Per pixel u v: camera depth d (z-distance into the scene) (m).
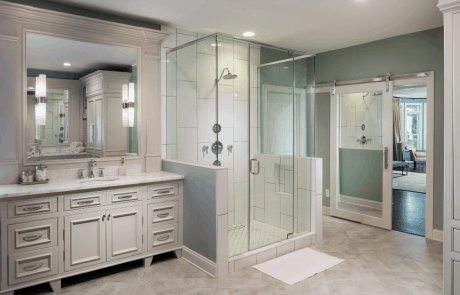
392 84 4.08
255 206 3.21
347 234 4.01
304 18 3.35
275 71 3.34
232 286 2.65
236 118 3.01
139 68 3.40
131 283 2.70
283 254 3.36
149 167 3.50
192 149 3.18
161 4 2.96
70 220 2.58
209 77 2.93
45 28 2.82
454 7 2.15
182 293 2.53
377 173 4.32
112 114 3.26
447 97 2.20
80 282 2.71
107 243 2.77
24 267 2.39
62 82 2.95
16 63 2.71
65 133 2.98
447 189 2.22
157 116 3.56
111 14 3.22
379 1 2.91
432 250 3.43
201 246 3.00
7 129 2.66
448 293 2.23
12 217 2.33
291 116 3.53
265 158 3.27
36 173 2.73
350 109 4.60
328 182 4.98
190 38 3.81
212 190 2.84
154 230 3.06
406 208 5.37
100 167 3.19
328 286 2.64
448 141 2.21
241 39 3.03
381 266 3.03
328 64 4.86
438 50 3.68
